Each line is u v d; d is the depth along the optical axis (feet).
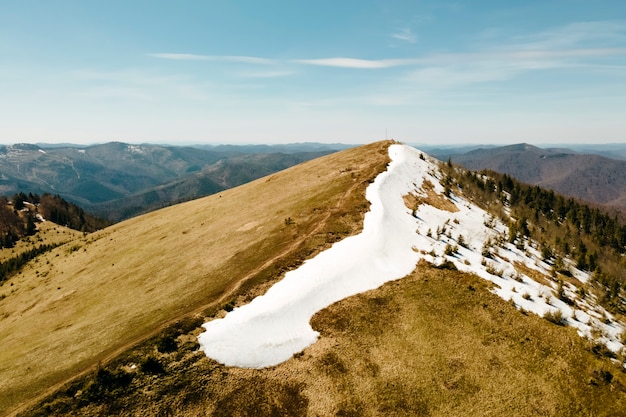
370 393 86.22
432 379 90.99
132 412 74.90
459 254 160.15
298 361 93.09
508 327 111.96
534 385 91.61
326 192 215.10
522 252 207.72
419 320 110.93
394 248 146.41
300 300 111.04
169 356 87.92
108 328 124.77
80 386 79.82
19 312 201.05
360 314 110.83
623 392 91.25
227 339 94.38
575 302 152.46
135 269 190.80
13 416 73.77
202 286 137.08
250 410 79.30
